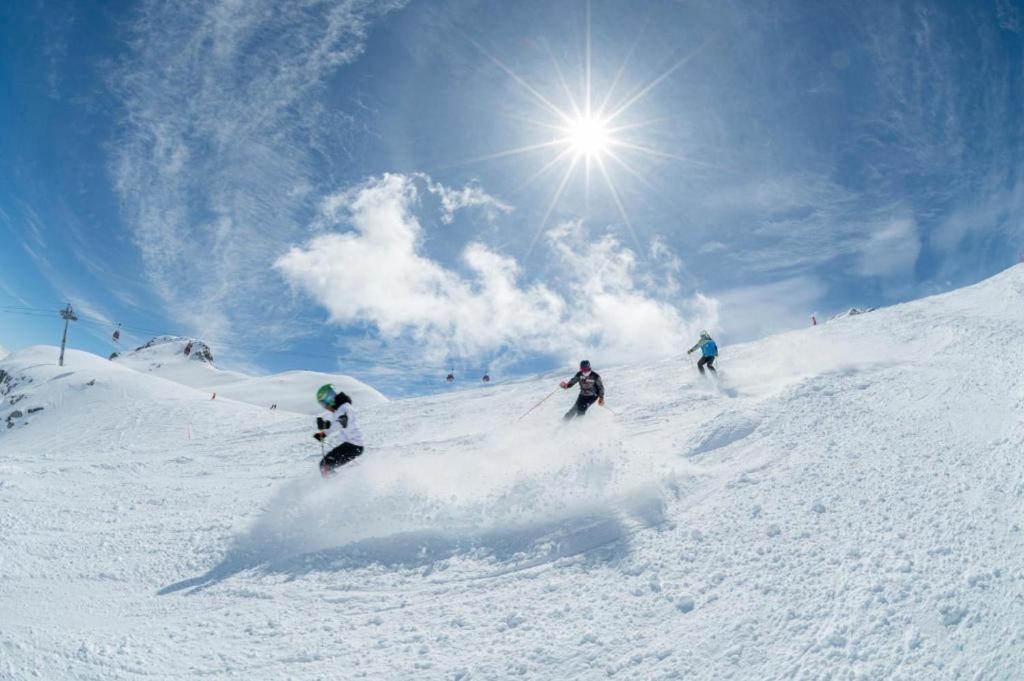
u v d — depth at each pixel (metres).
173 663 4.33
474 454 9.59
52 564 6.42
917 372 9.90
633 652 4.00
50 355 83.88
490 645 4.36
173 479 10.91
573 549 5.80
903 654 3.38
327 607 5.26
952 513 4.82
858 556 4.53
